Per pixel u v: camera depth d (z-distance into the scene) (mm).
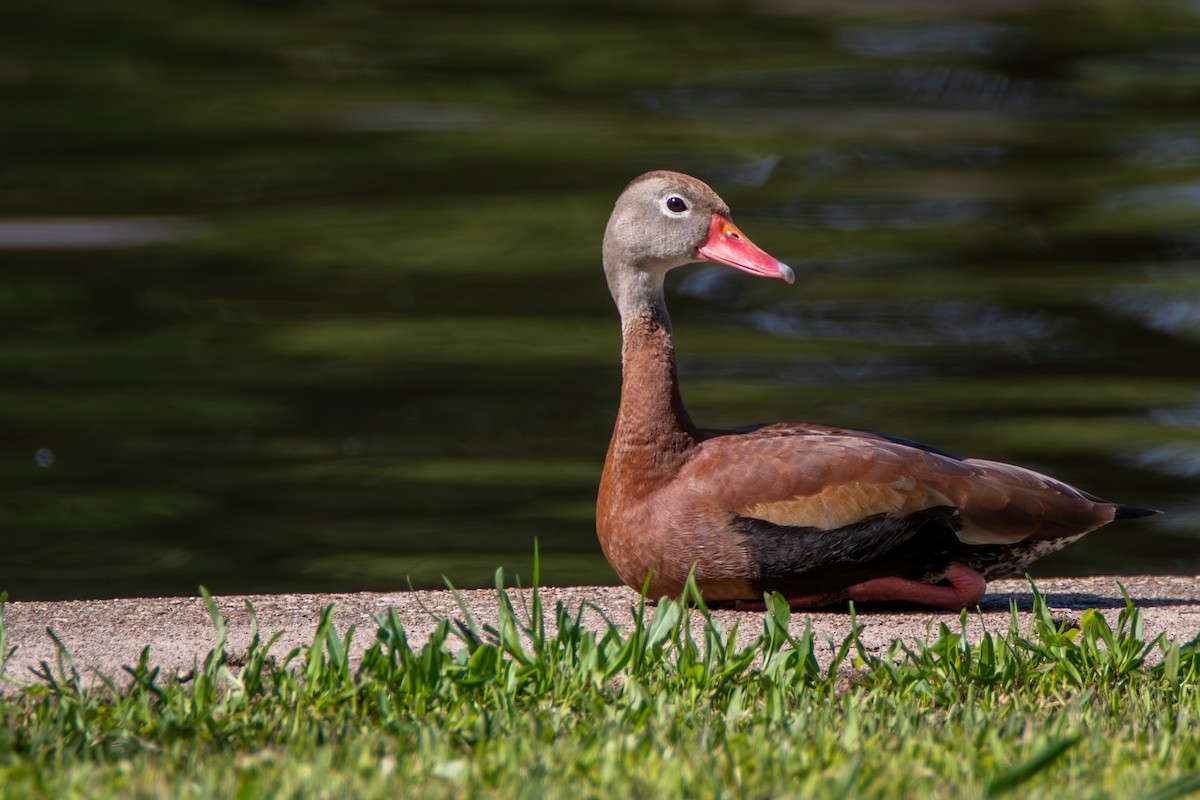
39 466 14422
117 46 36906
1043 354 18047
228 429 15523
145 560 12180
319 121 30297
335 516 13359
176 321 19094
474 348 18234
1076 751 5164
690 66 35281
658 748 5094
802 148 28594
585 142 28688
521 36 38062
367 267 21422
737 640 6719
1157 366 17531
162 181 26078
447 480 14297
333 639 6012
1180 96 32969
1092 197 25344
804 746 5152
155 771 4914
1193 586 8359
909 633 6898
